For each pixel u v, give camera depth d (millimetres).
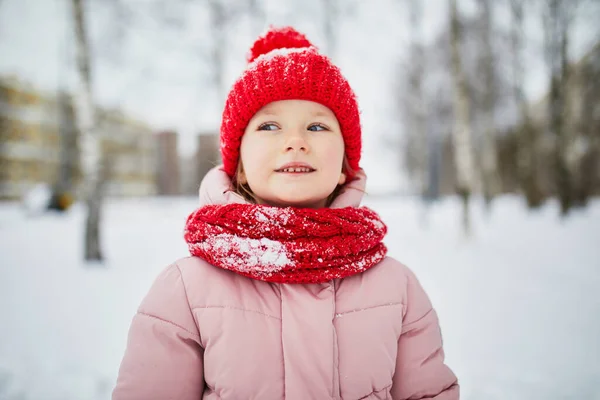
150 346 896
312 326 896
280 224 943
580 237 7168
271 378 854
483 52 11586
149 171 33469
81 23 5711
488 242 7109
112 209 16578
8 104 26000
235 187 1173
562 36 10602
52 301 3795
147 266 5352
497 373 2410
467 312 3412
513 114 13297
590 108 12672
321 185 998
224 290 927
